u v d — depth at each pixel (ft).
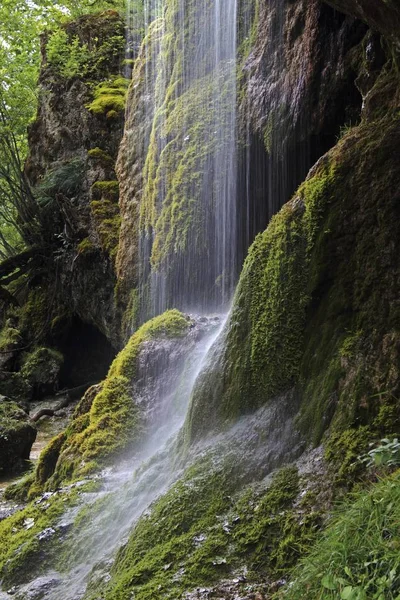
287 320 12.82
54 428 41.16
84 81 42.96
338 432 11.07
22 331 52.70
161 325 20.75
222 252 24.22
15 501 21.21
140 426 18.85
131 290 30.66
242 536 10.88
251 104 22.66
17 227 51.96
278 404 12.43
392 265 11.62
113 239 36.70
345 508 9.32
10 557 14.71
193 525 11.65
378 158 12.34
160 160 27.63
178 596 10.34
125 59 42.98
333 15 18.97
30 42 58.49
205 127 25.44
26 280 54.13
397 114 12.91
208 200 24.86
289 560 10.11
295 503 10.74
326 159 13.30
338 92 19.04
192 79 27.04
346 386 11.38
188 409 14.10
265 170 22.49
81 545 14.05
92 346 50.88
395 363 10.89
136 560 11.69
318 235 12.84
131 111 33.24
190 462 12.96
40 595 13.16
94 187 39.37
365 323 11.70
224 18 25.12
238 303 13.83
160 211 27.81
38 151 47.57
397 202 11.84
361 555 8.23
